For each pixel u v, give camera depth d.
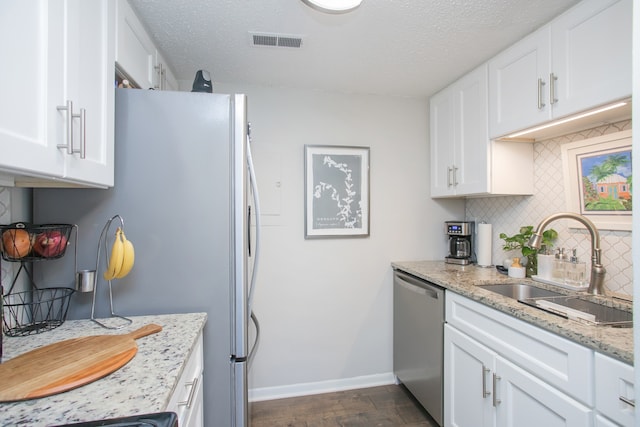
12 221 1.04
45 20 0.71
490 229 2.09
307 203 2.15
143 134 1.14
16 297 1.05
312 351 2.17
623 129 1.33
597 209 1.45
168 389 0.69
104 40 1.00
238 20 1.40
